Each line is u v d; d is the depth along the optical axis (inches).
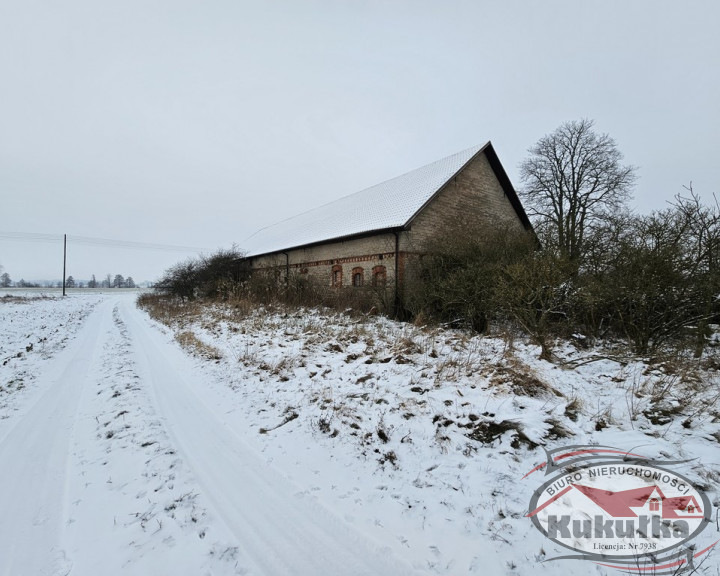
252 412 196.4
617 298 291.4
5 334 469.1
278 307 557.3
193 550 98.8
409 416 167.6
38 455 152.9
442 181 566.6
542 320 271.9
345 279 636.7
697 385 190.9
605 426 151.9
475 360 246.2
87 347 390.6
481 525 104.3
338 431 165.2
